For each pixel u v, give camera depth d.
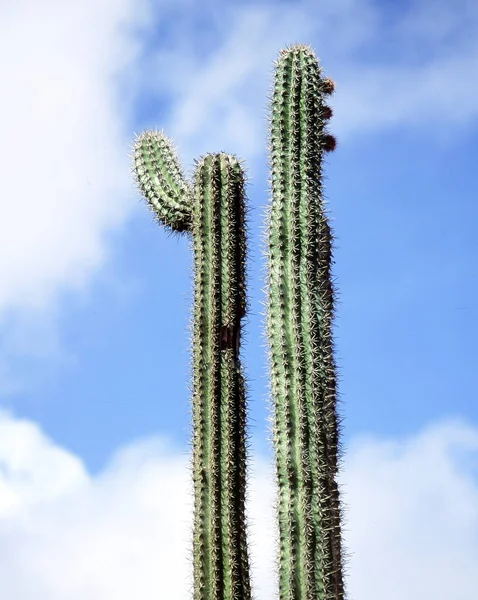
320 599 10.49
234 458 11.90
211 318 12.38
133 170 13.88
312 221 11.87
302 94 12.39
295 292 11.49
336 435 11.30
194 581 11.52
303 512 10.70
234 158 13.05
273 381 11.20
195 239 12.73
